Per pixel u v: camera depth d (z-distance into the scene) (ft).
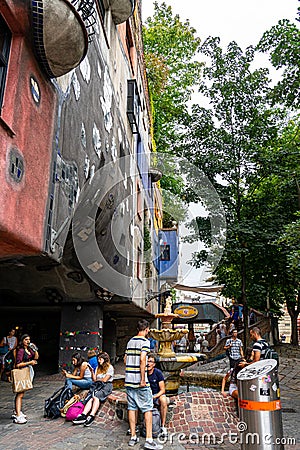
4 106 14.11
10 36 14.84
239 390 13.50
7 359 33.17
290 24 41.19
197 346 71.10
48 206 17.04
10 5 13.80
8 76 14.47
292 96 42.63
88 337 38.75
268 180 51.90
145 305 47.44
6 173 13.58
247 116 48.80
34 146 15.85
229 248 44.19
